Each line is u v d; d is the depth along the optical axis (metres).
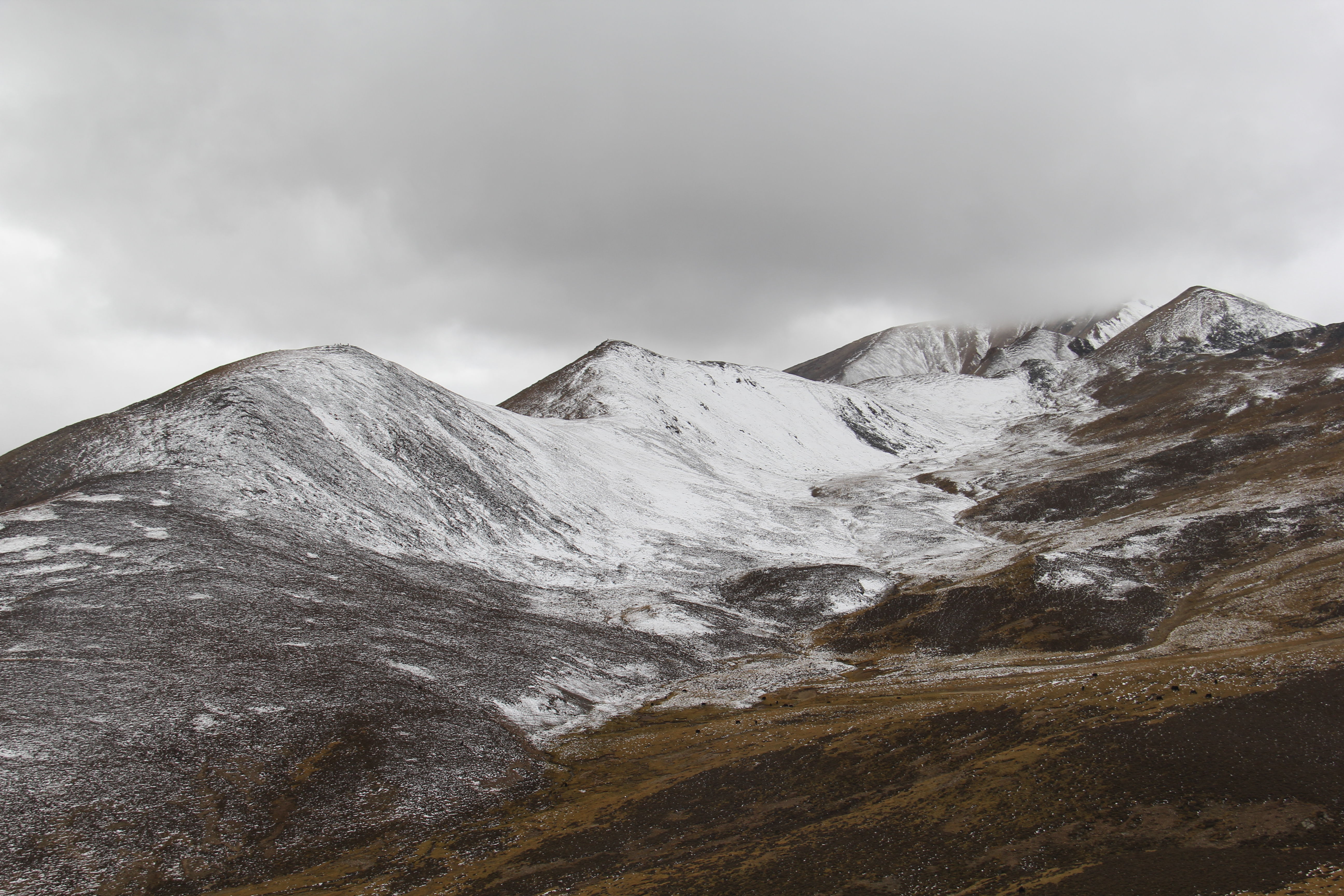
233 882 38.25
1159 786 34.38
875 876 33.28
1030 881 30.59
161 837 40.16
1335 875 27.27
